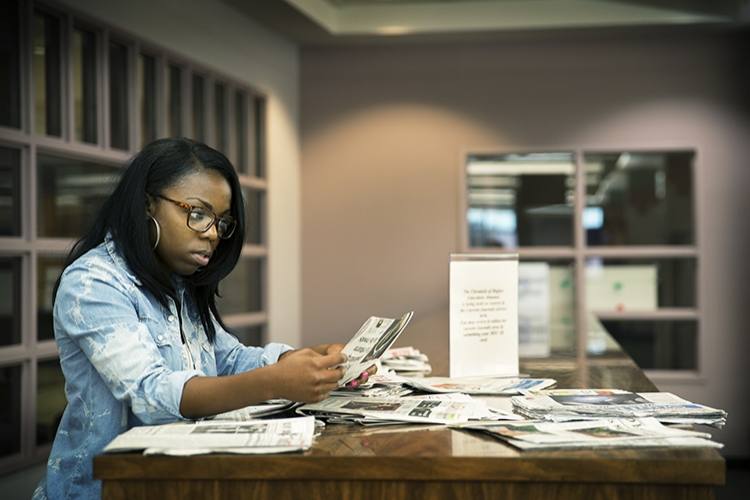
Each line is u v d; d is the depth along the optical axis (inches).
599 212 194.1
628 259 193.9
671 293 193.0
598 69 192.1
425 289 195.8
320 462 41.8
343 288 198.1
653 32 188.9
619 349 99.6
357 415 52.1
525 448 42.9
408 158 196.9
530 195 195.6
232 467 41.9
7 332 107.3
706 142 189.3
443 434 47.4
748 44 187.8
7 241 105.4
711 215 189.2
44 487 55.6
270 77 184.9
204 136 157.9
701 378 188.7
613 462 40.7
